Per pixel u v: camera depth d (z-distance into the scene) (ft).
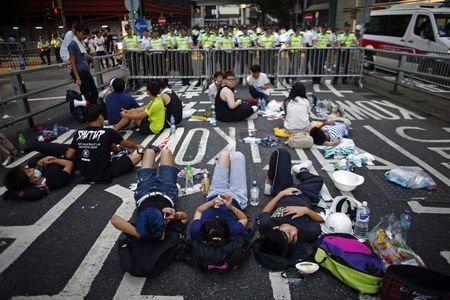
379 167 15.71
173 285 8.87
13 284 9.00
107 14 102.12
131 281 9.03
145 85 37.63
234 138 19.86
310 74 35.35
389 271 7.80
